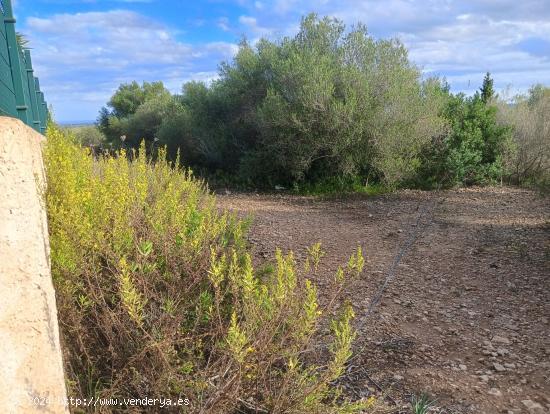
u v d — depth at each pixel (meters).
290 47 13.32
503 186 12.80
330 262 5.80
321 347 3.10
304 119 11.98
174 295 2.75
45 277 1.94
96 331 2.54
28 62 6.86
